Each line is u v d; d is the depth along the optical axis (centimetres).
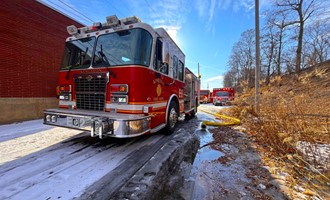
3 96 638
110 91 358
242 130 606
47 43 799
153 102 396
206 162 338
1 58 632
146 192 228
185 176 281
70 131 532
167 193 231
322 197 218
